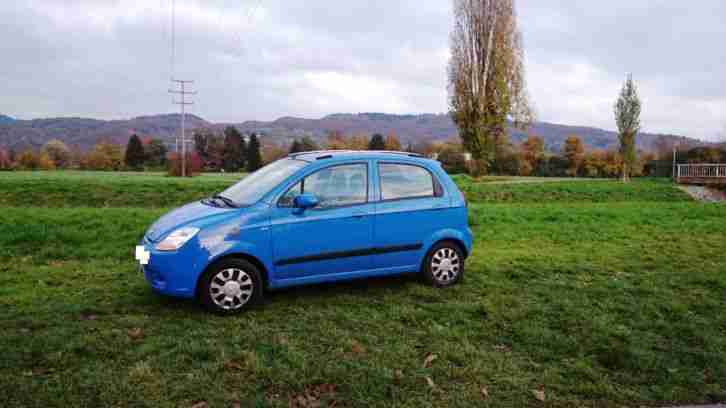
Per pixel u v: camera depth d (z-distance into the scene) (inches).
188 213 238.1
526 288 275.4
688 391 162.7
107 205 790.5
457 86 1552.7
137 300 237.0
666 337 208.4
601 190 1167.0
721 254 386.0
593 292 269.9
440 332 203.6
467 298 254.4
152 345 179.9
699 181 1389.0
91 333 191.9
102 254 335.0
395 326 210.8
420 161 273.4
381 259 256.2
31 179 982.4
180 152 2074.3
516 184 1220.5
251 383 155.7
